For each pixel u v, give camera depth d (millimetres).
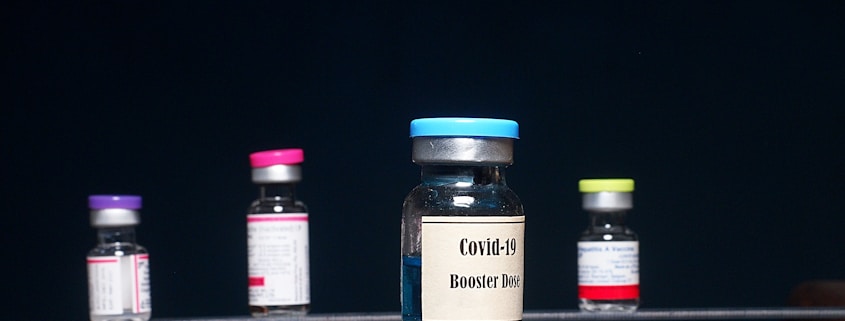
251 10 1453
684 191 1484
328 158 1453
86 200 1437
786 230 1493
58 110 1436
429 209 632
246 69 1449
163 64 1446
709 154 1484
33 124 1433
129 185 1438
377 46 1456
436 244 628
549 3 1469
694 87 1482
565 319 1045
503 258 631
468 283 625
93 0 1442
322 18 1459
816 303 1427
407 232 654
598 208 1133
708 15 1485
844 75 1492
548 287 1458
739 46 1486
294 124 1450
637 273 1130
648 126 1477
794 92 1490
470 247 625
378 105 1454
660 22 1481
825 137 1494
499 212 633
